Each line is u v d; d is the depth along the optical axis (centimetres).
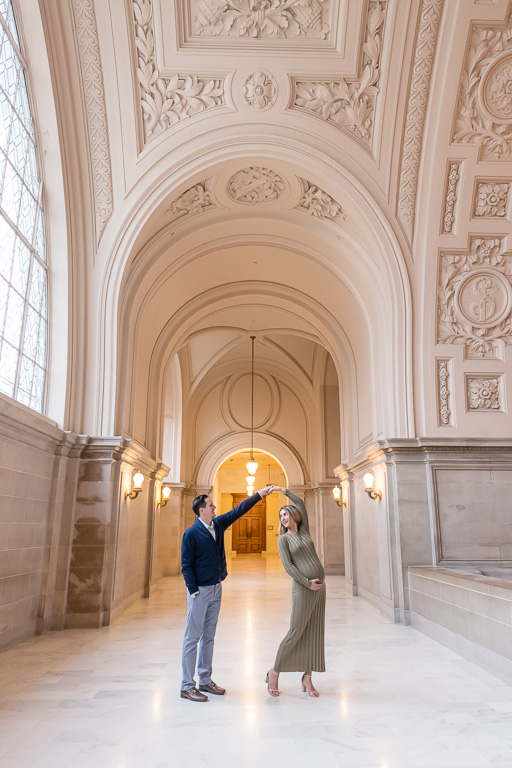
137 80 641
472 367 733
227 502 2256
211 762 259
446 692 373
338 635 580
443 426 716
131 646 521
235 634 572
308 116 676
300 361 1403
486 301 743
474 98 655
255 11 601
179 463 1310
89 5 584
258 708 337
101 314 710
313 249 842
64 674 417
